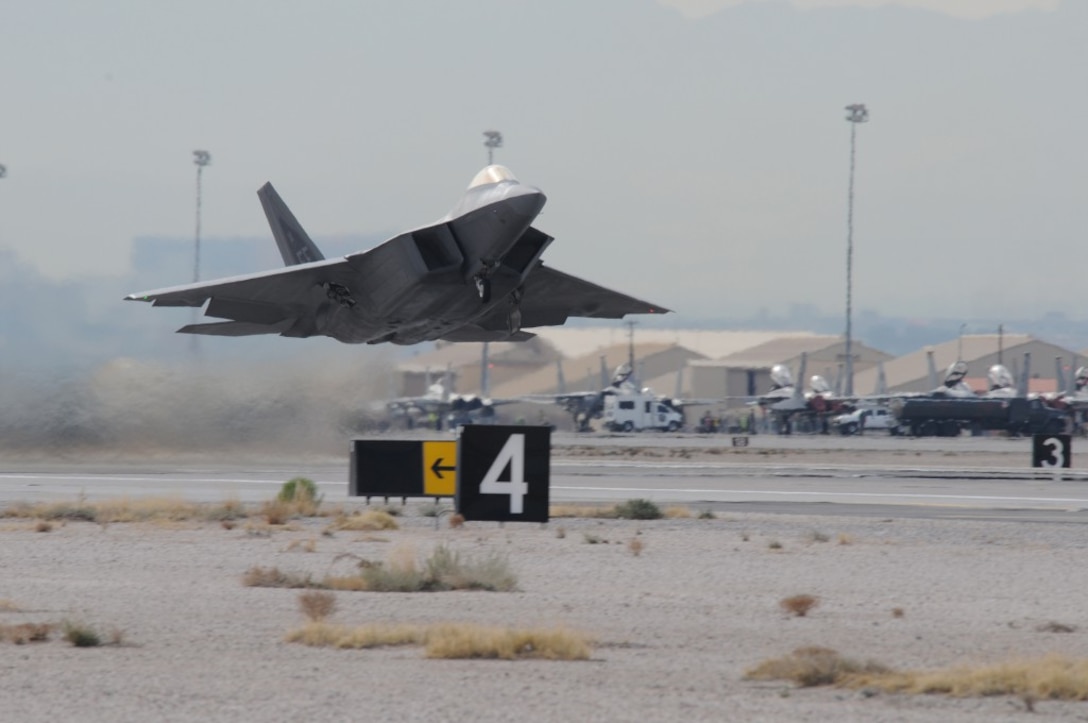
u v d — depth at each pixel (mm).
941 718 31953
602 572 63062
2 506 100562
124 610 49062
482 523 88438
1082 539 81250
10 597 52469
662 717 31594
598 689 34844
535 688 34875
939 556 71062
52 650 40281
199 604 50750
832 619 48906
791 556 70500
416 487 95562
